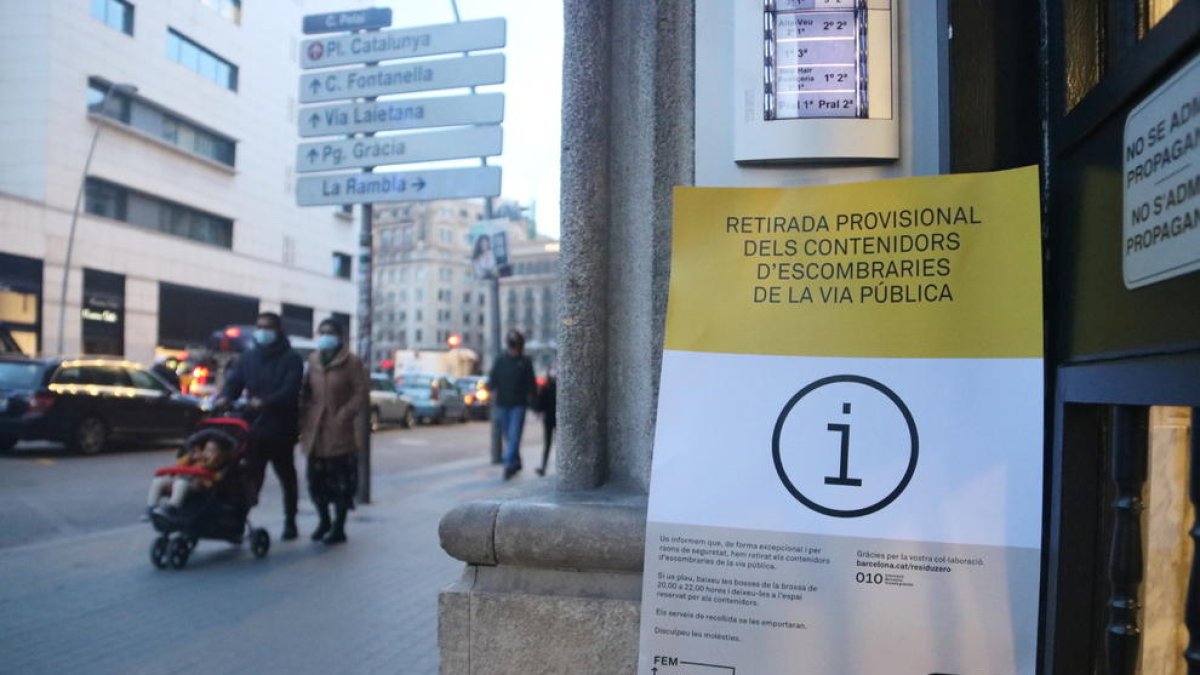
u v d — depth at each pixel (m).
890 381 1.91
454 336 35.28
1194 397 1.38
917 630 1.80
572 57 2.71
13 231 32.19
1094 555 1.86
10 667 4.79
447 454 20.44
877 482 1.87
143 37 37.66
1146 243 1.54
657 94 2.52
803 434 1.94
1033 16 2.19
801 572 1.88
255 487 7.79
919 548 1.83
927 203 1.95
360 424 8.53
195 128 41.78
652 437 2.46
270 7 46.44
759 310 2.02
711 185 2.44
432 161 12.02
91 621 5.69
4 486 12.62
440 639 2.34
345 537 8.55
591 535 2.24
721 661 1.89
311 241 50.97
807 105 2.37
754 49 2.41
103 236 36.16
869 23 2.37
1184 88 1.42
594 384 2.65
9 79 33.38
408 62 12.05
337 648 5.12
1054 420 1.92
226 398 8.01
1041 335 1.83
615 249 2.71
